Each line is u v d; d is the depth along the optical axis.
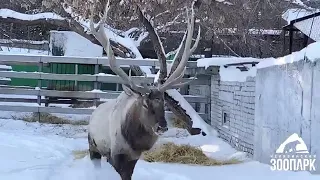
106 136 5.72
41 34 20.70
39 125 11.12
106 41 5.43
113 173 6.11
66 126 11.17
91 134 6.12
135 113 5.21
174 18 13.54
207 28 13.27
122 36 13.19
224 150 8.97
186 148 7.82
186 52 5.50
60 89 13.63
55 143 8.76
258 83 7.93
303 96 6.03
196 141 9.89
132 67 12.30
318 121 5.59
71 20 12.83
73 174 6.01
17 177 5.64
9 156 7.16
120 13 11.89
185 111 10.70
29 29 20.50
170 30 14.70
